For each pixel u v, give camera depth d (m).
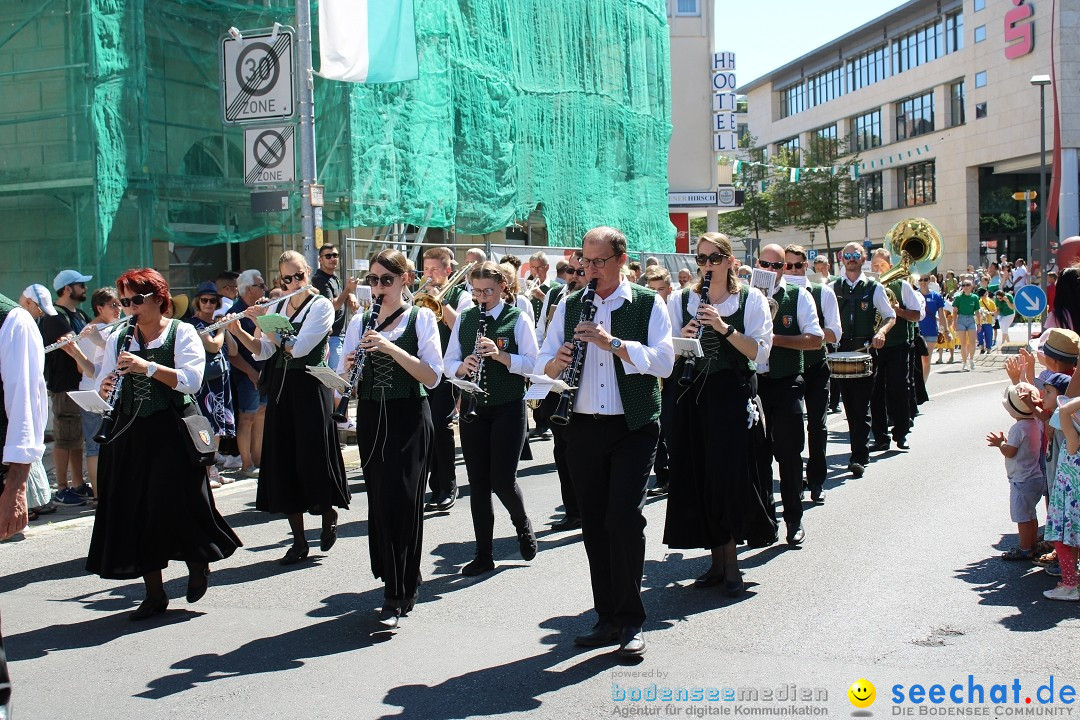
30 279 12.78
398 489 5.50
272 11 14.12
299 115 12.16
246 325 9.90
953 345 23.02
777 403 7.10
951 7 58.03
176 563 7.20
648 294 5.08
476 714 4.35
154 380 5.70
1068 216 51.84
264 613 5.87
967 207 58.31
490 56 17.98
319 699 4.56
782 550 7.00
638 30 23.83
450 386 8.56
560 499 9.00
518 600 6.02
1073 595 5.71
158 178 12.85
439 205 16.12
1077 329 6.42
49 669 5.01
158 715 4.42
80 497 9.06
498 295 6.72
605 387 4.96
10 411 4.21
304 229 12.08
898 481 9.24
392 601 5.51
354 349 5.71
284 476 6.86
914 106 62.53
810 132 73.00
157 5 13.02
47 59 12.34
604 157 22.30
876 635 5.23
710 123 34.59
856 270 9.96
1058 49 51.06
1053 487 5.80
